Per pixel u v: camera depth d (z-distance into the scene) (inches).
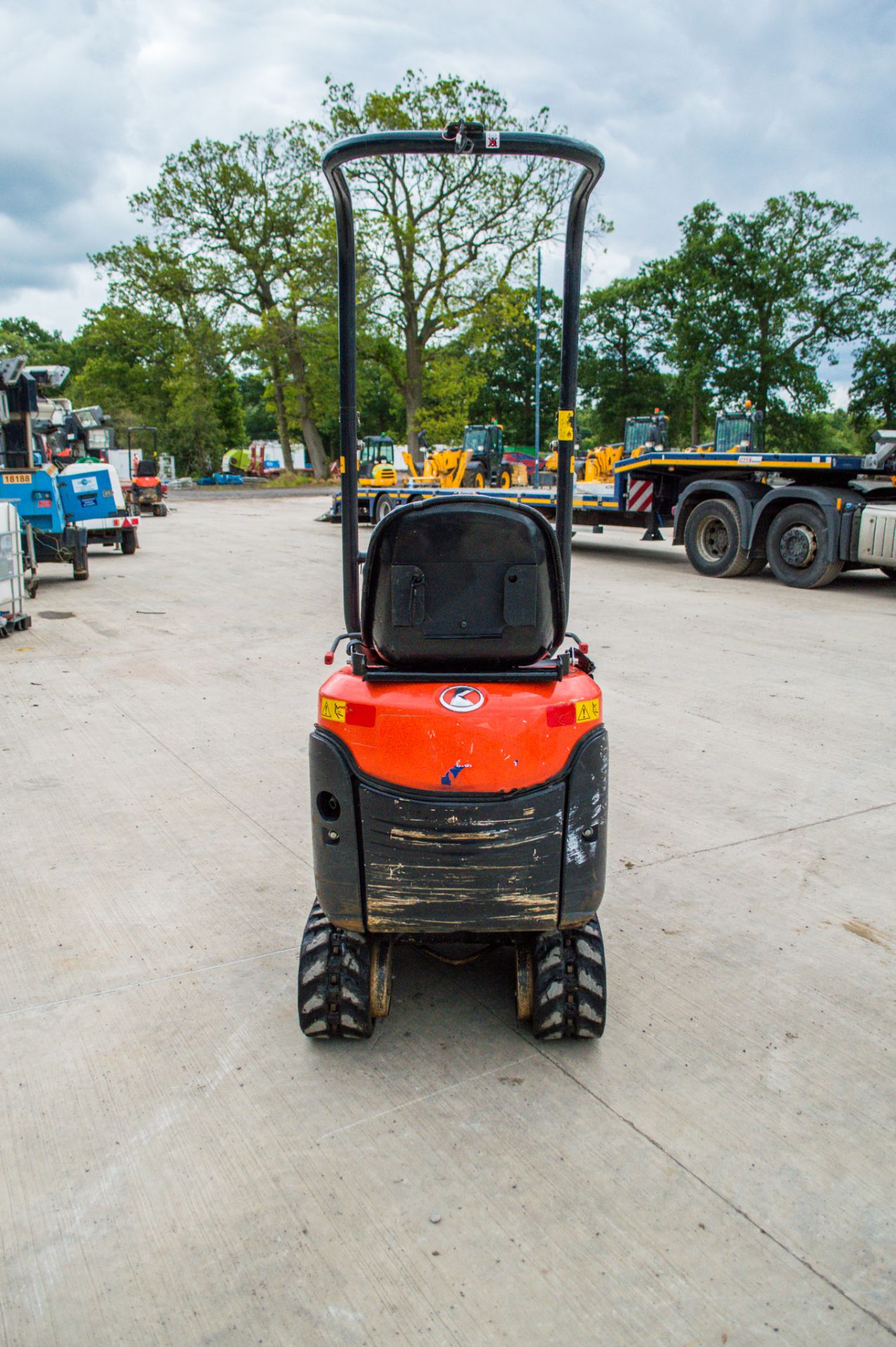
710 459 543.2
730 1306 85.4
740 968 142.5
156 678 310.2
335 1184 99.7
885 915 158.9
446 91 1387.8
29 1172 101.6
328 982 118.3
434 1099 113.1
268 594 481.1
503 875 108.6
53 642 365.1
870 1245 92.4
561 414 122.3
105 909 159.8
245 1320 84.0
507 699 106.0
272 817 198.4
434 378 1612.9
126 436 2123.5
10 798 208.1
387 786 106.6
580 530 914.7
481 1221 95.0
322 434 2827.3
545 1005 117.8
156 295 1771.7
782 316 2049.7
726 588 505.4
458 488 922.7
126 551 660.7
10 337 3129.9
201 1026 127.6
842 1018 130.3
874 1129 108.6
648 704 277.4
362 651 117.1
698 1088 115.4
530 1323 83.6
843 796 210.1
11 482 465.7
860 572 579.5
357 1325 83.4
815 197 2012.8
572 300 120.0
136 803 206.4
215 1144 105.9
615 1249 91.6
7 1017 129.2
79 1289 87.3
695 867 175.8
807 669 319.3
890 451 482.0
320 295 1647.4
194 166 1658.5
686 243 2150.6
